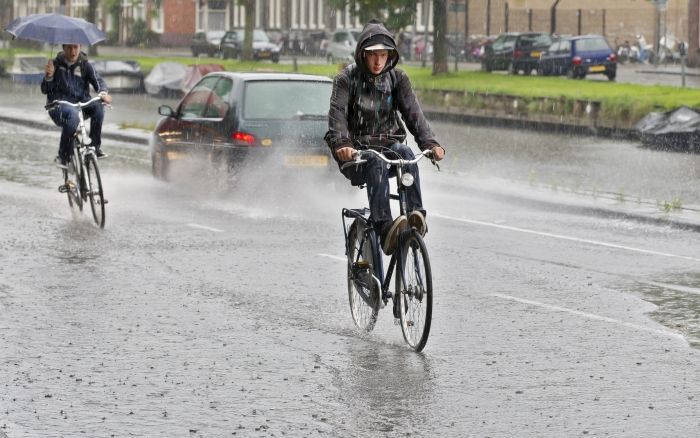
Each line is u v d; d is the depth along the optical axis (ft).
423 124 63.82
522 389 56.18
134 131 209.05
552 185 137.18
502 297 77.97
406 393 55.42
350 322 70.49
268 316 71.92
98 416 51.88
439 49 363.56
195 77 330.54
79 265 88.28
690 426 50.55
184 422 51.06
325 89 126.31
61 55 110.93
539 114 245.24
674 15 559.79
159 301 75.97
